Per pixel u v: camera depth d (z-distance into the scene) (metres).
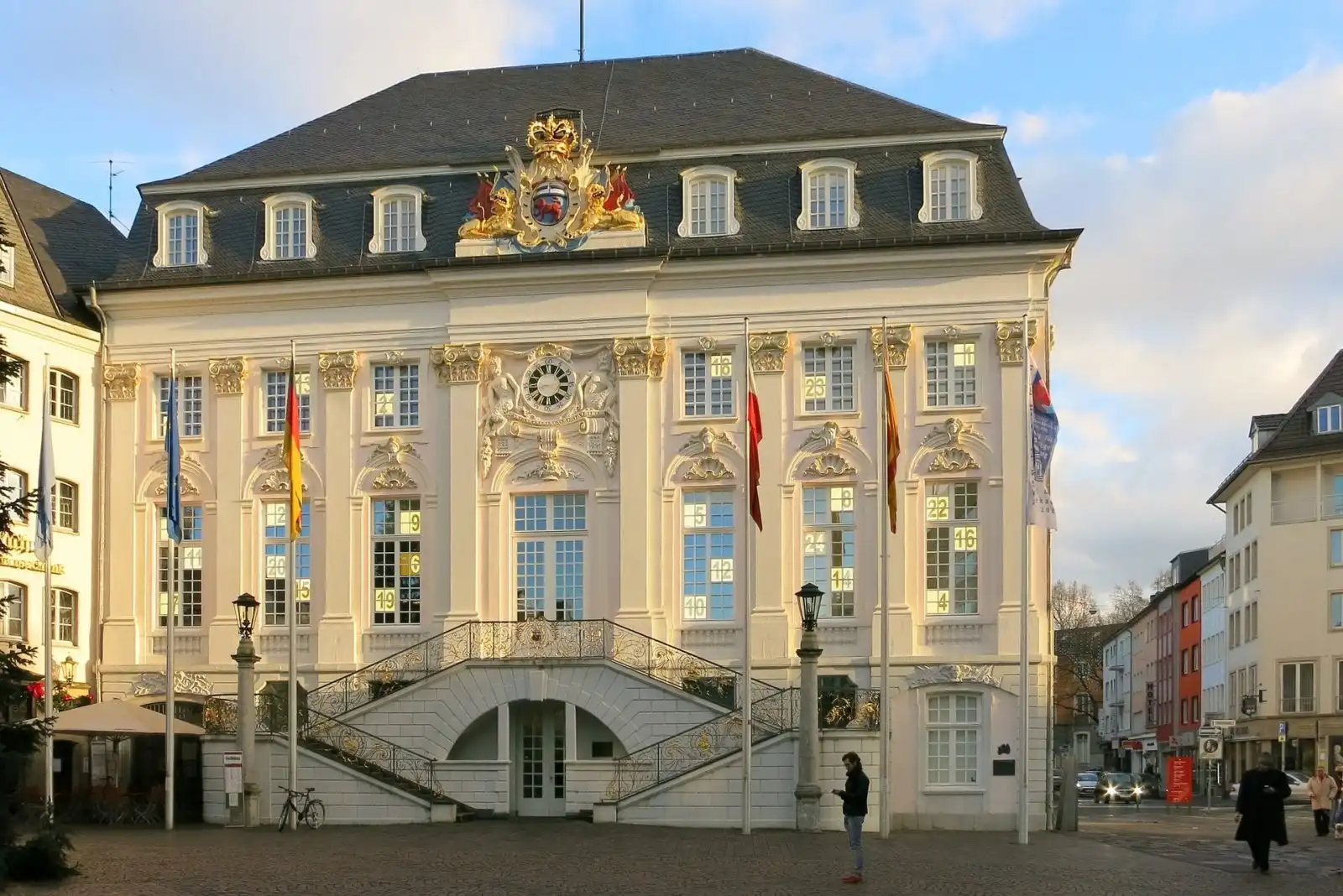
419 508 47.91
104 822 43.25
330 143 51.50
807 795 40.41
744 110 50.00
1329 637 78.56
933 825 44.53
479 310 47.69
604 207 47.28
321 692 46.00
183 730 44.06
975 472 45.44
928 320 45.88
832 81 50.88
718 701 44.06
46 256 50.62
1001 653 44.69
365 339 48.38
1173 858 34.97
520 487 47.16
